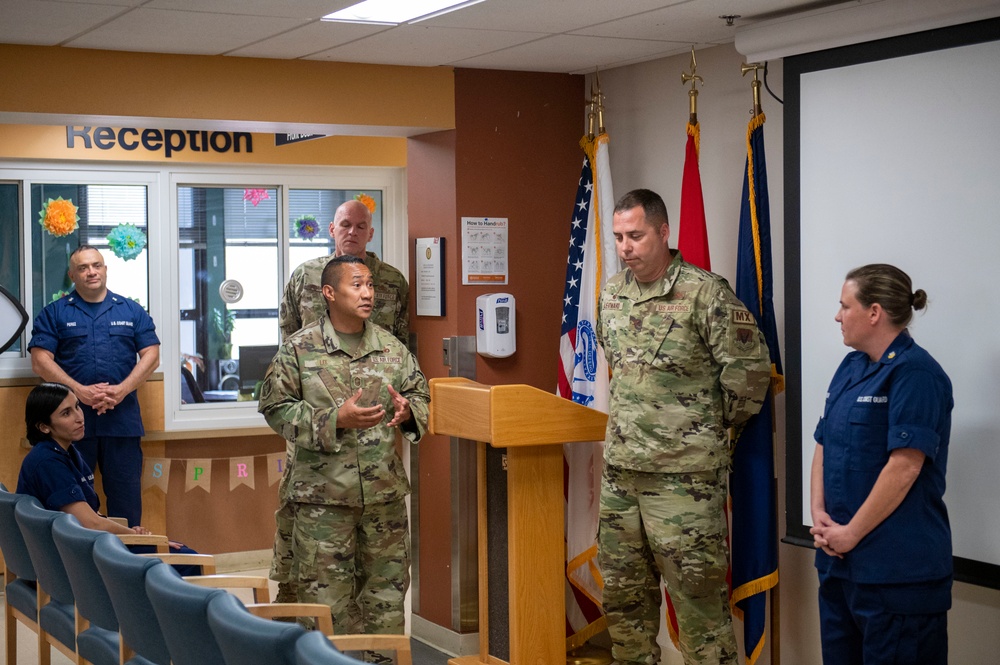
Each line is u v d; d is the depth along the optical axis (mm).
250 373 6922
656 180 5047
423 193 5391
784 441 4387
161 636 3102
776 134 4422
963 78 3527
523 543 4336
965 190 3539
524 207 5316
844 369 3482
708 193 4746
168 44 4484
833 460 3416
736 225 4617
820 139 3982
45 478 4367
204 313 6809
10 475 6254
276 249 6965
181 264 6746
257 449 6910
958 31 3529
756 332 3920
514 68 5195
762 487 4137
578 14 4047
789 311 4121
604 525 4199
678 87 4891
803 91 4027
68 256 6531
